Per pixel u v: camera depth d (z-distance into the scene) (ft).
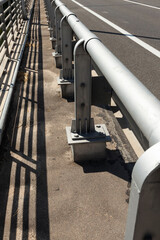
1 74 14.71
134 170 2.65
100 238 6.46
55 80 16.39
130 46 22.84
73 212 7.20
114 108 12.53
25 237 6.56
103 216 7.04
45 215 7.13
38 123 11.62
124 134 10.53
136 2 56.95
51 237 6.54
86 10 44.80
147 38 25.45
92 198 7.63
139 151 9.51
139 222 2.95
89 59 7.61
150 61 18.88
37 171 8.73
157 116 2.81
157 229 3.03
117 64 4.28
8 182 8.30
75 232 6.64
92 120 8.67
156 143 2.56
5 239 6.50
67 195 7.75
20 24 29.63
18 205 7.47
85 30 7.20
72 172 8.65
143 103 3.12
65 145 10.05
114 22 34.12
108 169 8.72
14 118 12.06
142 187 2.58
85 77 7.88
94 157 9.07
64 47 12.77
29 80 16.44
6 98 11.14
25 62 19.71
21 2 33.17
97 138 8.72
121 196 7.66
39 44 24.43
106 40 25.04
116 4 53.42
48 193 7.85
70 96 13.93
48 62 19.58
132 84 3.55
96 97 7.26
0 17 16.60
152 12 42.37
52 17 21.61
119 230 6.63
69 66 13.38
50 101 13.64
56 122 11.68
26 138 10.53
